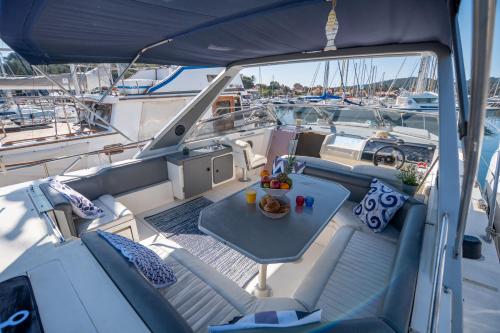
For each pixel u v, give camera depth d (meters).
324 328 0.82
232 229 1.63
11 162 3.37
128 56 2.28
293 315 0.91
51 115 4.86
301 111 4.92
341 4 1.20
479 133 0.78
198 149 3.50
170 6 1.19
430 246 1.43
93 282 1.11
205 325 1.25
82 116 4.70
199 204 3.20
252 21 1.48
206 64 2.97
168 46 2.06
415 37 1.69
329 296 1.41
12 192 2.07
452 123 1.61
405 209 2.01
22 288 1.05
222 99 5.71
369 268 1.64
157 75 6.20
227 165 3.67
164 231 2.63
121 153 4.38
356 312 1.31
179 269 1.64
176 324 0.89
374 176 2.51
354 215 2.34
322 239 2.43
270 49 2.29
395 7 1.19
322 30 1.67
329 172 2.73
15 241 1.43
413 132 3.95
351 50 2.11
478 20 0.54
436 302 0.86
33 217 1.70
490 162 2.51
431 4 1.10
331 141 4.34
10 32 1.38
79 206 2.06
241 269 2.12
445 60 1.71
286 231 1.62
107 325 0.91
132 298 1.00
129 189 2.88
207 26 1.57
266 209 1.74
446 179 1.53
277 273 2.07
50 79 2.10
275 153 4.44
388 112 4.07
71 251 1.33
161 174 3.16
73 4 1.09
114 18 1.31
